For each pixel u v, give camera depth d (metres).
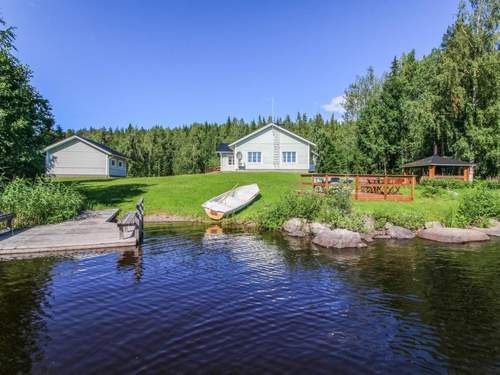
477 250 12.41
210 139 86.31
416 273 9.62
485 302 7.55
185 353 5.29
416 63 42.06
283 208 16.94
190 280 8.81
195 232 15.78
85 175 42.28
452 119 33.25
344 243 12.75
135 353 5.27
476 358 5.33
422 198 20.22
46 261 10.34
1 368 4.82
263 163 40.41
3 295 7.60
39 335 5.81
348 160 41.53
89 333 5.90
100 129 110.12
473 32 31.62
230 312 6.88
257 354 5.30
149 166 71.00
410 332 6.15
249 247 12.73
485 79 30.19
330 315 6.82
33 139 20.25
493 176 32.25
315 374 4.80
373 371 4.92
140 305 7.15
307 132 89.75
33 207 15.41
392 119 37.88
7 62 18.70
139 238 13.47
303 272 9.63
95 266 9.90
